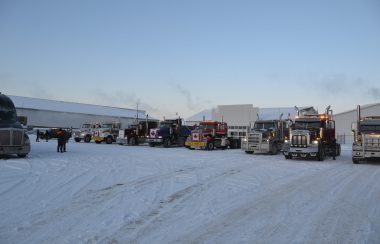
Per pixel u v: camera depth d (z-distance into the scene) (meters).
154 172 12.77
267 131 24.28
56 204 7.50
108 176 11.52
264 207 7.68
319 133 20.55
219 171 13.58
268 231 5.93
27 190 8.89
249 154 24.34
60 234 5.53
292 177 12.59
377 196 9.16
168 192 9.05
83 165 14.31
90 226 5.98
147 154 21.25
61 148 21.03
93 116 76.31
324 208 7.68
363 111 56.06
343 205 8.01
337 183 11.38
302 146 20.23
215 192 9.22
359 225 6.36
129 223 6.21
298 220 6.65
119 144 34.03
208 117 57.22
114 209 7.16
